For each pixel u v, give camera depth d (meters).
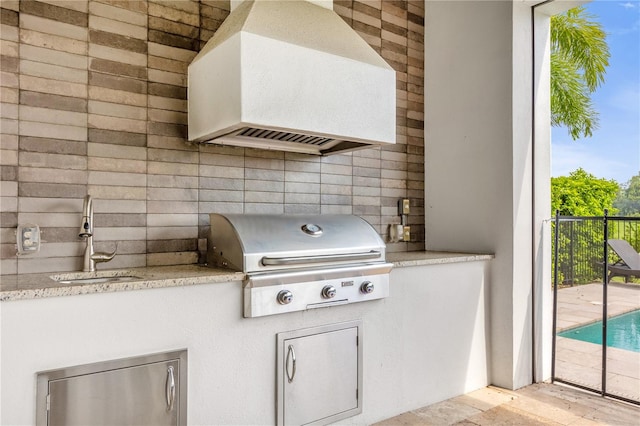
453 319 2.84
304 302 2.09
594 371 3.20
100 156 2.16
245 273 1.94
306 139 2.52
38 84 2.01
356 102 2.27
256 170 2.67
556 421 2.46
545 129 3.17
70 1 2.09
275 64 1.98
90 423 1.58
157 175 2.32
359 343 2.35
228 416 1.90
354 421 2.33
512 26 2.97
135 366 1.68
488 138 3.11
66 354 1.54
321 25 2.30
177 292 1.78
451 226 3.34
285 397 2.06
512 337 2.94
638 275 3.23
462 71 3.29
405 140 3.45
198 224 2.44
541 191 3.13
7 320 1.44
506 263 2.98
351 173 3.12
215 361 1.87
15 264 1.94
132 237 2.23
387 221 3.32
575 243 3.25
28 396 1.47
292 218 2.31
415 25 3.54
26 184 1.97
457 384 2.84
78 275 1.98
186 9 2.44
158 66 2.34
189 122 2.31
